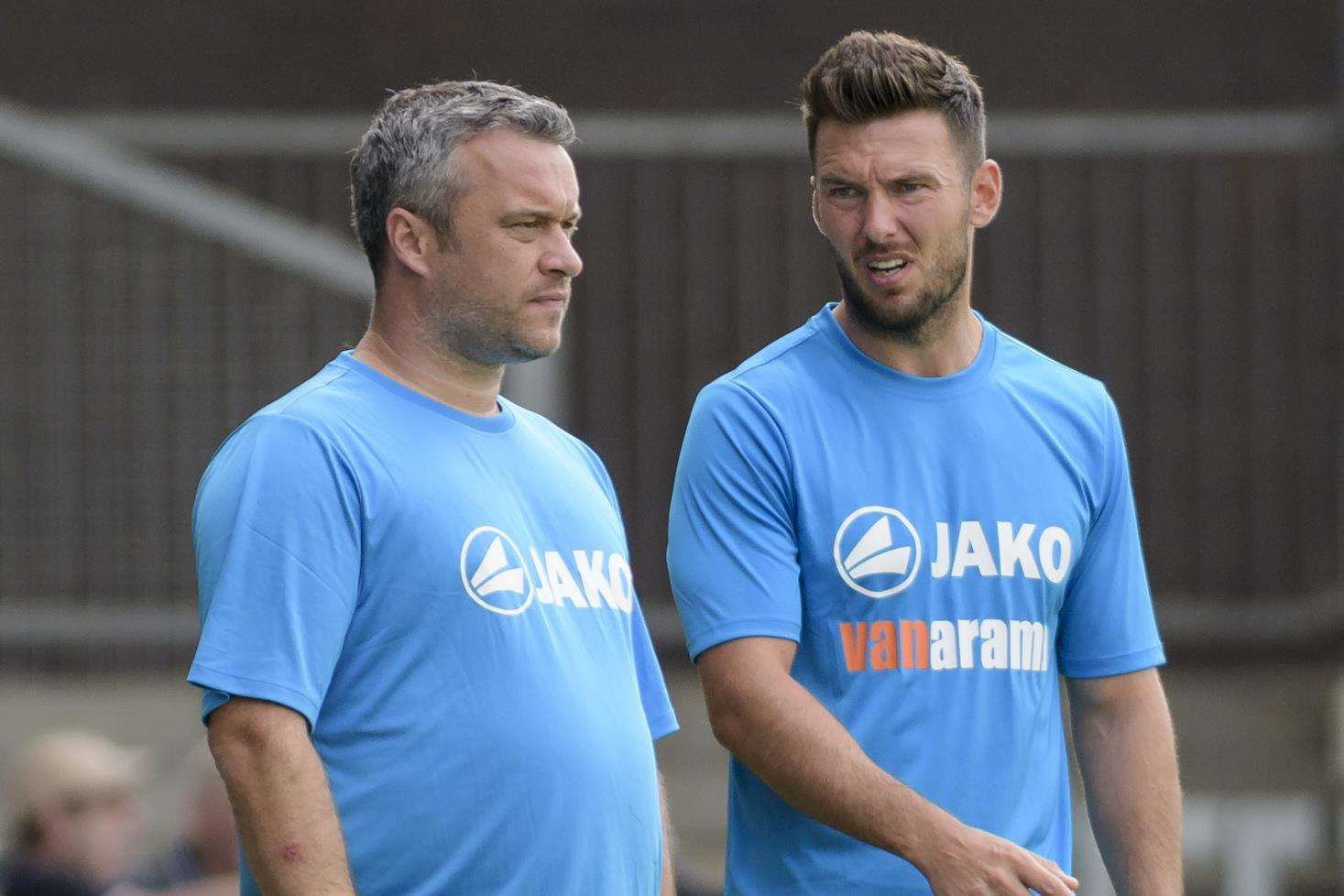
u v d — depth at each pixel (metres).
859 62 11.62
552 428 11.74
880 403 11.98
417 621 10.30
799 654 11.88
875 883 11.66
